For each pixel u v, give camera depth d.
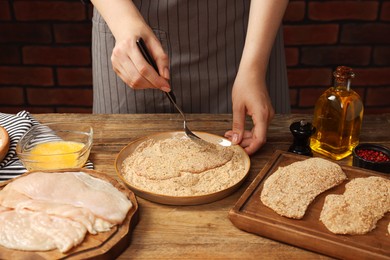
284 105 1.57
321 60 2.31
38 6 2.21
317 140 1.12
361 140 1.18
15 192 0.89
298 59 2.31
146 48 1.04
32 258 0.77
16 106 2.44
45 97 2.42
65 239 0.79
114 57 1.07
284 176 0.96
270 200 0.90
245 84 1.15
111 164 1.08
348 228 0.83
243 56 1.21
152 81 1.04
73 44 2.29
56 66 2.34
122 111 1.47
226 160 1.04
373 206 0.88
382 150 1.05
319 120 1.11
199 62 1.40
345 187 0.95
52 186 0.89
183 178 0.98
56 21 2.24
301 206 0.88
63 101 2.43
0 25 2.25
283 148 1.15
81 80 2.37
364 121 1.27
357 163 1.03
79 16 2.23
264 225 0.85
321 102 1.10
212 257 0.82
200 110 1.48
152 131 1.22
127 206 0.88
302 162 1.01
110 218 0.84
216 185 0.97
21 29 2.26
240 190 0.99
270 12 1.21
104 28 1.39
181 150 1.07
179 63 1.40
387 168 1.00
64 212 0.84
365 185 0.93
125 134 1.21
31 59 2.32
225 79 1.44
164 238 0.86
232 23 1.38
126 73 1.07
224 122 1.27
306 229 0.84
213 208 0.94
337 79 1.08
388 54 2.29
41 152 1.08
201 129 1.23
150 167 1.01
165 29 1.35
